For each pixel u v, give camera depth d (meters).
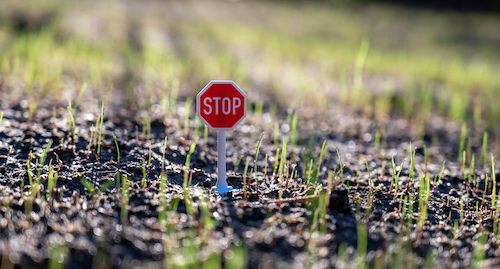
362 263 0.48
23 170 0.55
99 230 0.49
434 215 0.54
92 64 0.87
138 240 0.49
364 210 0.54
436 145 0.74
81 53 1.02
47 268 0.47
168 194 0.53
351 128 0.77
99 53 1.04
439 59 2.18
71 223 0.50
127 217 0.51
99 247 0.48
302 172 0.61
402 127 0.81
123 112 0.71
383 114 0.89
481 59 2.46
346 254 0.49
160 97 0.79
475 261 0.49
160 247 0.48
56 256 0.47
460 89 1.26
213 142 0.66
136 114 0.71
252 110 0.81
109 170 0.56
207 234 0.50
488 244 0.51
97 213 0.51
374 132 0.77
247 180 0.58
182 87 0.89
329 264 0.48
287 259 0.48
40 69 0.82
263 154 0.65
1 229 0.49
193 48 1.38
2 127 0.62
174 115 0.73
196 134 0.65
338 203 0.53
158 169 0.58
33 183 0.54
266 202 0.53
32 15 1.37
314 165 0.63
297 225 0.51
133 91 0.79
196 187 0.56
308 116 0.81
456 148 0.74
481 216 0.54
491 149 0.75
